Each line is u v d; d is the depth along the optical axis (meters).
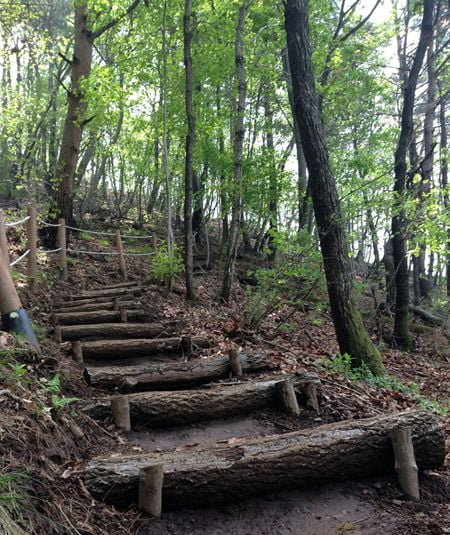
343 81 12.51
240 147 8.46
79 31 10.40
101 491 2.51
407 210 7.84
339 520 2.63
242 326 6.40
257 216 12.97
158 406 3.61
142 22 10.09
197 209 15.30
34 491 2.19
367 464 2.99
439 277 19.03
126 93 9.95
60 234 8.56
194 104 10.97
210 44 10.32
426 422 3.15
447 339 10.52
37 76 16.45
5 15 11.78
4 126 13.81
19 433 2.58
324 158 5.80
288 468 2.82
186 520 2.58
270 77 12.16
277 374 4.58
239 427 3.69
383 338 9.91
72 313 6.18
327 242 5.93
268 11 10.07
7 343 3.63
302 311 9.38
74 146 10.49
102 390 4.03
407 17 13.92
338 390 4.49
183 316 7.33
